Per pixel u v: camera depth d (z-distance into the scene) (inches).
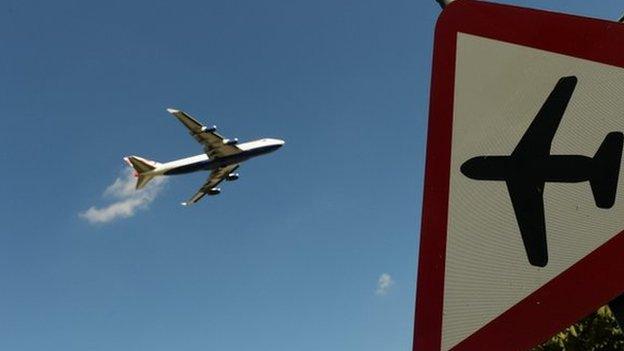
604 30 89.2
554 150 87.2
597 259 81.0
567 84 89.2
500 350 81.8
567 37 90.7
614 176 83.6
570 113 88.1
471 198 88.8
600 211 82.6
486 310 83.8
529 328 81.4
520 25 93.3
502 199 87.2
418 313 87.0
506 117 90.4
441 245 88.6
